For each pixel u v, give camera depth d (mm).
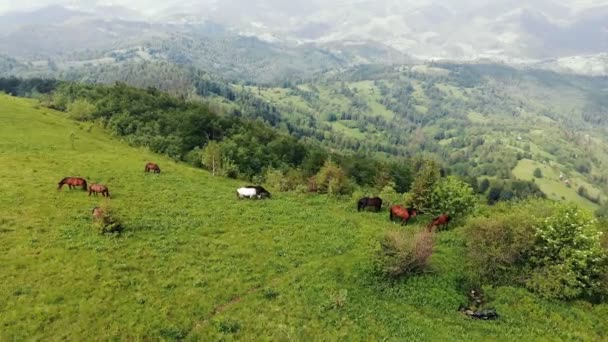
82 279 27766
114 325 23844
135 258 31172
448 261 33812
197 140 111500
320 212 44719
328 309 27375
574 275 30562
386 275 31797
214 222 39875
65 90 139625
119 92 138000
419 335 25531
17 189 42406
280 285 29719
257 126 151125
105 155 64438
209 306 26547
